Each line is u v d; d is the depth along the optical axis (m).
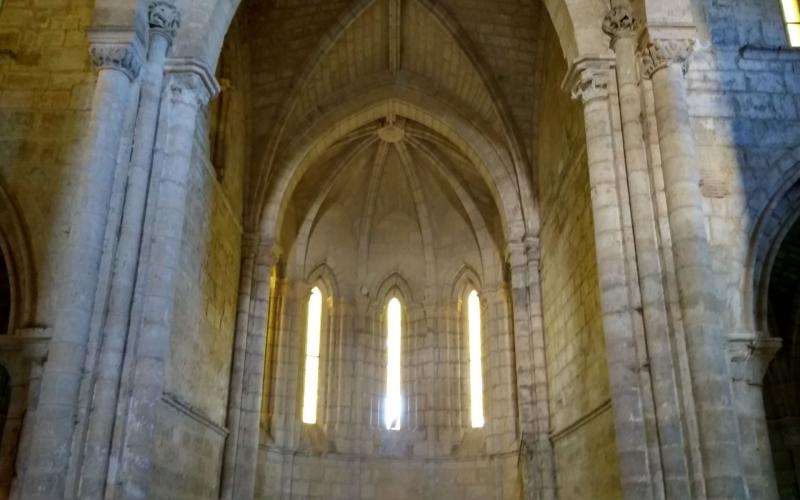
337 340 27.39
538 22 20.67
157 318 11.43
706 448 10.20
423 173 28.41
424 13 21.38
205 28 13.35
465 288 28.55
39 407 10.45
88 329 11.01
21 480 10.75
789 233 16.47
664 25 12.37
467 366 27.55
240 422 19.89
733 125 13.21
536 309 21.06
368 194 28.44
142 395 10.94
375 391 27.28
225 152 19.22
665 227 11.65
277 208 22.22
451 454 26.06
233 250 20.52
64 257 11.73
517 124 22.30
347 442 26.05
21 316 12.45
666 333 11.16
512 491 24.12
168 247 11.89
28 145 13.45
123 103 12.20
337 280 28.22
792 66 13.74
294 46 21.67
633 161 12.20
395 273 28.89
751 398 11.41
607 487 14.44
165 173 12.31
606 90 12.97
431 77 23.66
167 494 14.22
